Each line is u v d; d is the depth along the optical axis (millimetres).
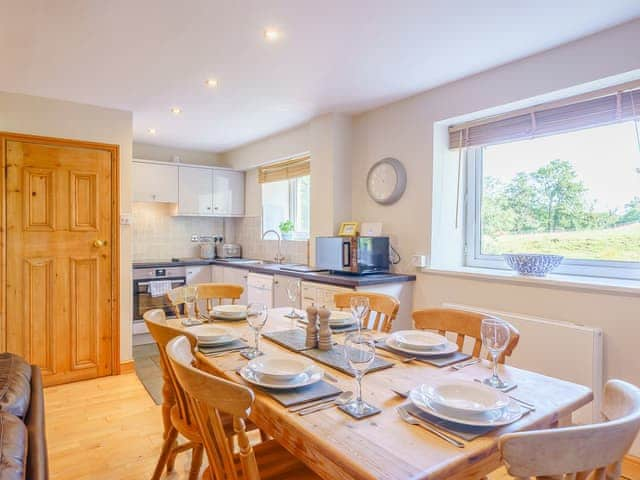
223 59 2594
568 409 1194
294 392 1262
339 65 2699
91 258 3396
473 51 2500
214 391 1035
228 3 1965
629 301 2172
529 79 2584
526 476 796
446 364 1539
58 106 3291
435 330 2035
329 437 1005
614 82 2328
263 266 4234
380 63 2666
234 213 5484
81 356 3371
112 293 3484
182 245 5504
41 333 3213
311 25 2180
